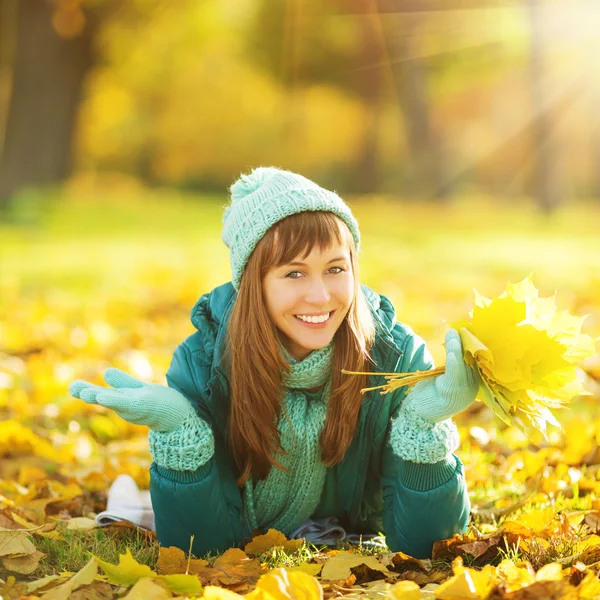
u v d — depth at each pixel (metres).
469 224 19.95
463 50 27.08
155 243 14.80
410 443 2.47
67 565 2.55
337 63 29.84
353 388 2.58
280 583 2.07
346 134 35.81
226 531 2.64
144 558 2.60
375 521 2.89
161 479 2.55
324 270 2.49
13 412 4.61
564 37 25.48
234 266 2.60
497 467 3.61
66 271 10.55
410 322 7.07
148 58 29.08
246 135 35.59
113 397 2.42
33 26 20.28
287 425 2.60
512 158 37.94
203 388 2.66
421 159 28.52
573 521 2.79
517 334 2.30
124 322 7.26
